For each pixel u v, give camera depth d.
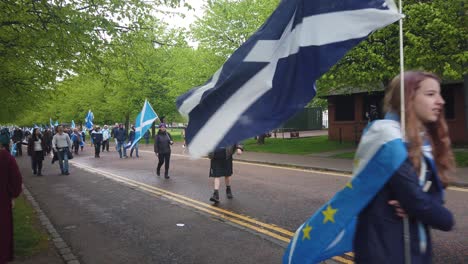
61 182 13.67
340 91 25.53
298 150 21.22
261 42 3.12
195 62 28.56
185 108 3.22
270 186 10.99
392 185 1.94
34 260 5.38
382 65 14.92
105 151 29.86
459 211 7.43
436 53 13.68
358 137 24.81
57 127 15.97
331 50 2.88
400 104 2.08
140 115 18.53
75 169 17.88
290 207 8.28
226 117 3.09
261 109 3.05
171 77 36.84
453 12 13.54
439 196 2.04
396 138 1.95
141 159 21.72
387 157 1.93
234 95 3.11
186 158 20.98
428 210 1.87
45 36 7.62
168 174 14.64
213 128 3.11
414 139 1.98
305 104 2.93
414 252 1.96
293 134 32.03
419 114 2.04
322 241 2.23
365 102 25.36
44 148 16.80
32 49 8.19
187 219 7.67
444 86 21.12
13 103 14.30
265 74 3.08
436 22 13.15
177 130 74.25
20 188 5.25
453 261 5.03
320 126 45.38
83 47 8.11
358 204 2.04
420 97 2.03
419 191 1.88
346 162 15.45
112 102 38.09
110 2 8.09
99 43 8.07
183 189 11.14
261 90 3.07
